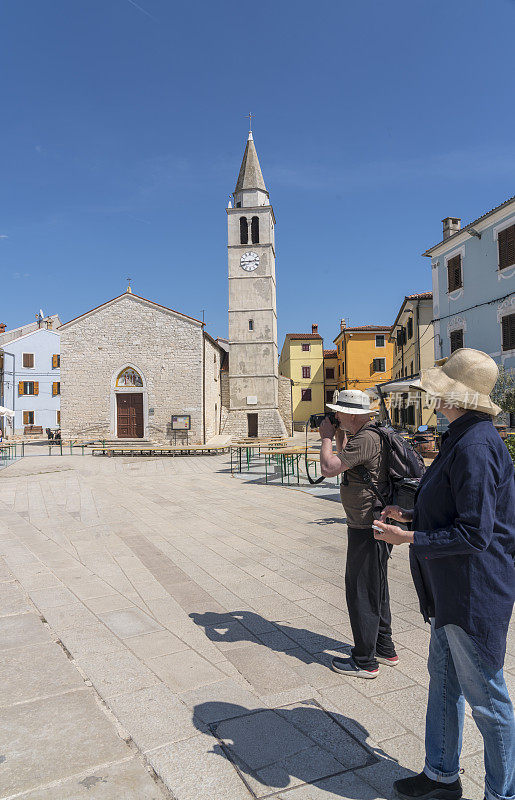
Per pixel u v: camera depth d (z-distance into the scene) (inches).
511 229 658.2
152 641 134.0
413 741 93.7
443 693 80.2
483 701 72.2
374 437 117.7
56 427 1605.6
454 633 74.0
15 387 1572.3
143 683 108.1
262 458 813.9
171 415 1030.4
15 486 490.3
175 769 81.3
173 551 241.6
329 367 1804.9
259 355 1218.6
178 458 847.1
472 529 69.2
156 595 176.9
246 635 144.1
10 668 113.0
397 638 144.5
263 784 79.5
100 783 76.0
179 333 1041.5
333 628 149.9
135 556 229.5
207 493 439.5
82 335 1058.1
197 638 140.3
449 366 78.4
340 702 107.7
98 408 1048.2
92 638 131.0
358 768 85.3
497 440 73.9
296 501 392.8
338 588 187.0
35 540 253.6
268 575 203.0
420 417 736.3
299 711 102.8
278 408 1378.0
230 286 1234.6
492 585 71.7
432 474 80.2
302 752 88.6
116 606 159.8
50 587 172.1
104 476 581.6
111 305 1058.1
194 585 189.9
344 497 121.8
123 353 1048.8
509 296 662.5
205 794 76.2
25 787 74.5
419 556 73.6
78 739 86.9
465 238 757.3
